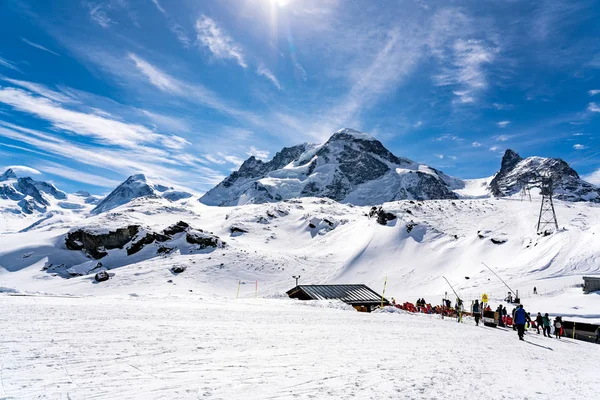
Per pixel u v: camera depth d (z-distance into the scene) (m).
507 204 123.69
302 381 6.32
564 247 69.38
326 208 165.12
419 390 6.40
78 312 12.66
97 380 5.38
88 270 93.62
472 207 121.12
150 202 175.38
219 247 101.25
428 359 9.61
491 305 46.69
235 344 9.25
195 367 6.66
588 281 47.59
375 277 80.31
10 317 10.42
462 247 89.81
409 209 116.75
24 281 85.69
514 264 70.81
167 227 116.56
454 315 33.97
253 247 110.62
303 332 12.57
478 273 71.12
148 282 75.31
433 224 105.56
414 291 69.62
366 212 163.50
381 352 9.98
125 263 98.81
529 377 8.84
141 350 7.62
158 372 6.10
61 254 102.56
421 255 90.00
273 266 87.00
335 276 82.31
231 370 6.66
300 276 82.38
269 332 11.87
